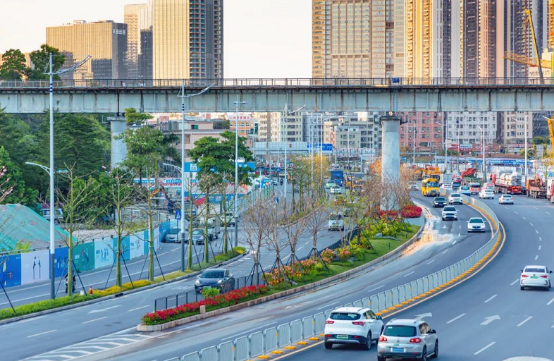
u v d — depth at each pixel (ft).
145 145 545.03
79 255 388.37
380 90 547.49
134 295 318.65
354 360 192.13
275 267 353.51
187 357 164.86
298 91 545.03
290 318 261.03
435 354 196.44
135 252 445.78
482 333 229.66
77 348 217.36
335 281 356.38
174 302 278.87
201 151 515.91
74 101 547.90
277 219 412.77
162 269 397.60
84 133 622.54
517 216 615.16
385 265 403.75
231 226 559.38
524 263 394.32
